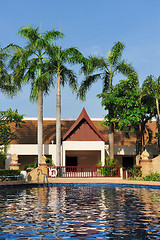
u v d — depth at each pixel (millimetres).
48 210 10211
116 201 12586
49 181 22156
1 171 20906
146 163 23500
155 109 27094
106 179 23109
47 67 28453
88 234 7074
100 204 11672
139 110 25422
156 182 19406
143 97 26422
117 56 28219
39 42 26031
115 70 28438
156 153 32188
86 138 29953
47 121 34344
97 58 28266
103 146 29516
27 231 7297
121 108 26234
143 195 14883
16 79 26891
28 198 13641
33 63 28094
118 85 26422
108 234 7078
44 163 23688
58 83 27172
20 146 30078
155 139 33062
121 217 9000
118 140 32875
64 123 34344
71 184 21938
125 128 27688
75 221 8422
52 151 30109
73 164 34656
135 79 26375
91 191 17094
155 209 10445
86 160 34875
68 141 29406
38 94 27516
